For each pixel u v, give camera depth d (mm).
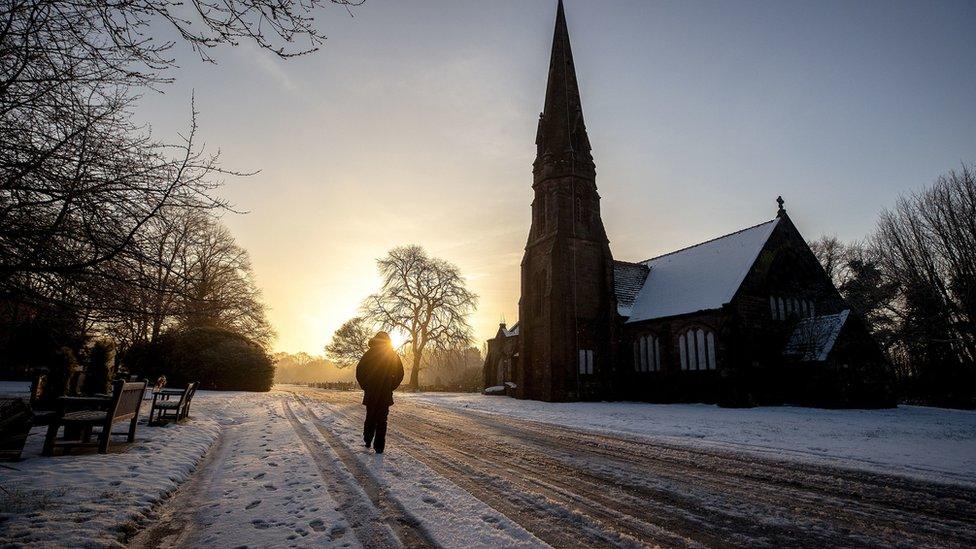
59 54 4047
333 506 5062
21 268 3828
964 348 28266
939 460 8609
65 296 4344
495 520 4668
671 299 31156
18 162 3748
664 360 29250
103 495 5141
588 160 35625
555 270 32344
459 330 49469
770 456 9031
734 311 26016
